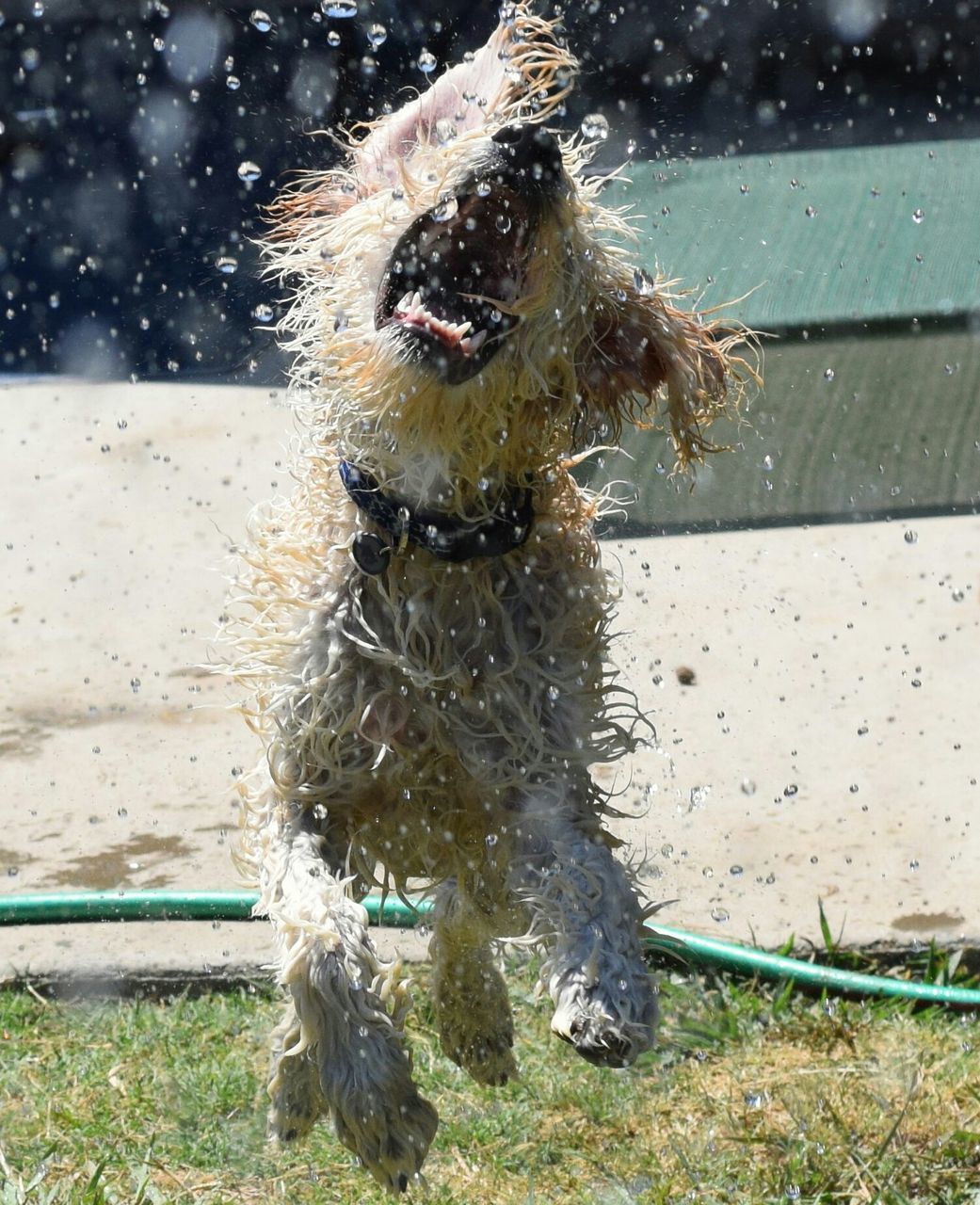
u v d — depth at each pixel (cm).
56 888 983
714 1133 759
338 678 666
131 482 1636
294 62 3038
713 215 1847
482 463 662
